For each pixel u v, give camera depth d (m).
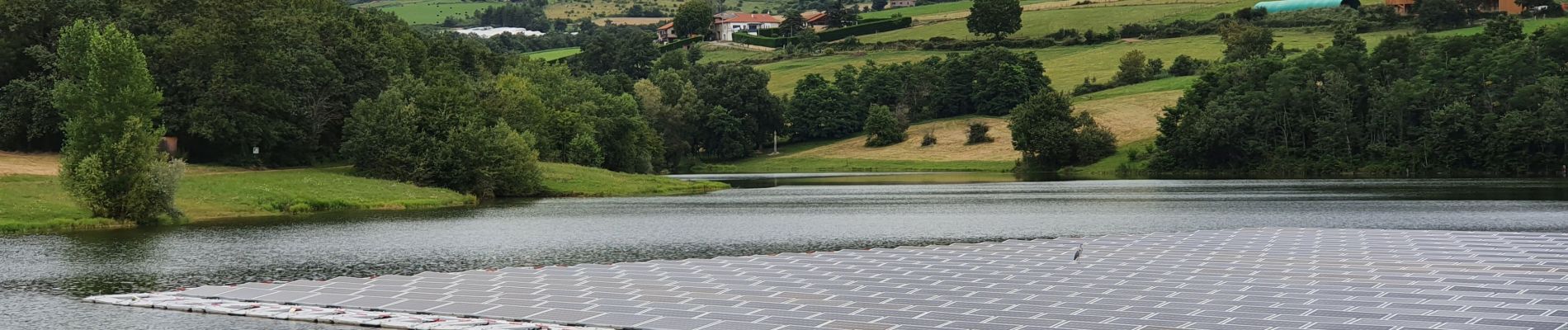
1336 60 173.25
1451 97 159.12
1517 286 34.72
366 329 30.52
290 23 126.38
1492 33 175.62
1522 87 151.25
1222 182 134.75
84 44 82.25
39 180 82.56
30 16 109.19
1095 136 183.62
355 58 127.06
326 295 36.19
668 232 63.78
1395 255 44.34
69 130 72.06
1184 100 179.00
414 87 119.06
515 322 30.75
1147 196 102.19
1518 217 68.81
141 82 73.62
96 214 70.75
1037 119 185.50
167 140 106.56
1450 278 36.88
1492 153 149.25
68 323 32.09
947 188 123.31
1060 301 33.25
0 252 53.16
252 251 53.66
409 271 44.94
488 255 51.09
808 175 181.25
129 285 41.06
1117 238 53.72
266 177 95.62
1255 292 34.34
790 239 58.31
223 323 31.59
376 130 106.44
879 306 32.69
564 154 147.75
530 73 175.75
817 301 33.75
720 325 29.80
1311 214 73.38
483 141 107.75
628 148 166.00
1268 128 169.38
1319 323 28.77
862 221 71.50
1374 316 29.67
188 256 51.34
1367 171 158.88
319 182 96.56
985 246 50.72
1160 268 40.91
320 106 121.25
